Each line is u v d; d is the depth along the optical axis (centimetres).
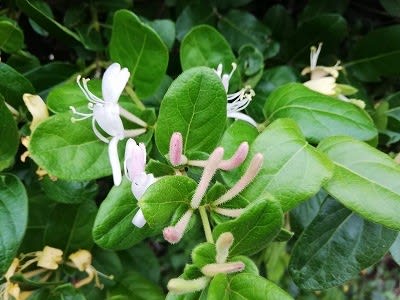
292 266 15
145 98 16
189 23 20
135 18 15
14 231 14
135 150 11
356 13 23
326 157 12
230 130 13
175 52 20
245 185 12
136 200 13
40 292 16
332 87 15
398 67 20
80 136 13
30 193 17
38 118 14
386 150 20
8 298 16
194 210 11
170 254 36
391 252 16
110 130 12
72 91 15
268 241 11
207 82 12
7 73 15
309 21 20
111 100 12
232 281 11
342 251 15
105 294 18
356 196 12
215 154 11
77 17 19
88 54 19
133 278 19
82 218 16
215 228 11
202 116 12
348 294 44
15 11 19
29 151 13
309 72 18
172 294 11
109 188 21
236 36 20
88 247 17
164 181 11
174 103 12
